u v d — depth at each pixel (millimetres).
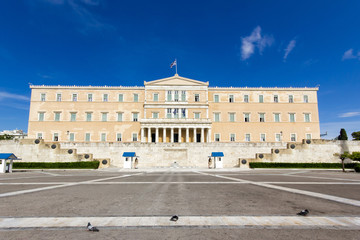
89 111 70000
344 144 50031
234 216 8516
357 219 8117
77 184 18234
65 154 46281
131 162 44531
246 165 46625
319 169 42938
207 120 66125
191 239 6203
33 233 6695
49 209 9586
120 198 12062
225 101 72688
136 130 69875
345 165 44969
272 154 47781
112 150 51406
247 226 7355
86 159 46281
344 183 19172
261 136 70812
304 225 7457
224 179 22750
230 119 71688
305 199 11828
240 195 13031
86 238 6281
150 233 6707
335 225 7465
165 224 7551
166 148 51969
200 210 9461
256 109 72250
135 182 19812
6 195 12891
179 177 25391
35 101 69625
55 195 12938
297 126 71250
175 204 10602
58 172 35156
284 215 8641
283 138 70562
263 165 44719
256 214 8812
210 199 11828
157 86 71812
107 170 39969
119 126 69812
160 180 21672
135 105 71250
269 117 71812
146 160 51469
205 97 71500
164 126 65562
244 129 71188
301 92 73125
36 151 46438
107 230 6977
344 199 11766
